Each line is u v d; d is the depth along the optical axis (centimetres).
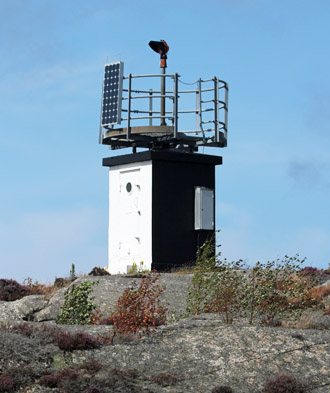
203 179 4188
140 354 1781
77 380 1575
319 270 3347
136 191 4134
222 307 2172
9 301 2864
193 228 4125
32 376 1612
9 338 1752
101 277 2934
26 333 1844
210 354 1783
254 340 1869
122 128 4041
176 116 3978
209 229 4141
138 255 4091
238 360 1755
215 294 2275
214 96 4031
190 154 4119
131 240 4147
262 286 2162
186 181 4131
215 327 1973
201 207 4116
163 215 4038
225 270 2278
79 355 1762
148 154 4019
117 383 1583
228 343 1847
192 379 1662
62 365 1700
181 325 2005
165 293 2736
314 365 1739
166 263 4019
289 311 2280
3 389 1532
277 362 1748
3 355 1681
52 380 1575
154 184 4031
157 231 4016
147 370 1708
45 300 2711
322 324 2139
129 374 1656
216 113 4025
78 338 1802
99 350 1800
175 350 1806
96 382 1580
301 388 1612
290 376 1644
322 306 2500
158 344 1842
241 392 1598
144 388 1584
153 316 2109
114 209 4269
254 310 2159
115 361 1745
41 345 1781
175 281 2964
